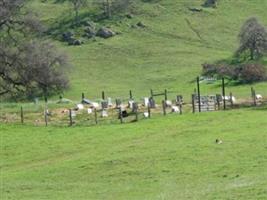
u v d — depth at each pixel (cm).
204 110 7669
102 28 19338
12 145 5753
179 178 3775
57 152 5356
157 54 17662
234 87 12400
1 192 3703
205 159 4256
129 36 19162
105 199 3297
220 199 2897
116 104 8662
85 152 5219
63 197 3438
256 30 15612
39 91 9688
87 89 14125
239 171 3744
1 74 8788
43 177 4247
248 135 5041
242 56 15925
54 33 19400
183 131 5694
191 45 18600
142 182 3781
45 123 7312
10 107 8969
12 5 8975
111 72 16275
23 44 8888
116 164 4412
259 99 8900
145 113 7538
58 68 9269
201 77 14325
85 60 17162
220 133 5331
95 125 6912
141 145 5166
